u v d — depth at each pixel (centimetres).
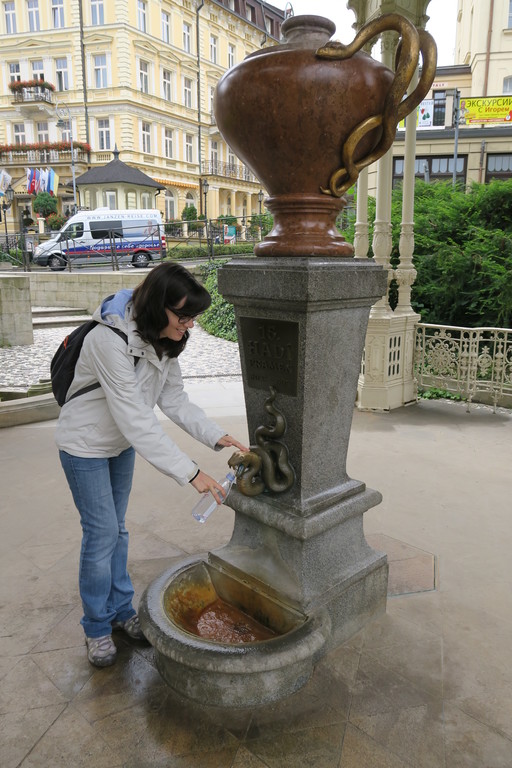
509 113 1789
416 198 779
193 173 3641
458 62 3056
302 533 192
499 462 403
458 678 197
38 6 3095
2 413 500
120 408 172
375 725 176
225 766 163
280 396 198
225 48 3831
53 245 1808
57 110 3130
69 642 219
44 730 177
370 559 224
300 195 184
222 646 173
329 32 182
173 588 209
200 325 1223
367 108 169
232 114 176
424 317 704
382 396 537
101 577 196
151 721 179
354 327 198
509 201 690
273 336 192
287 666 180
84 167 3216
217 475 384
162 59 3262
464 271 663
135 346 172
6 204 2802
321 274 173
